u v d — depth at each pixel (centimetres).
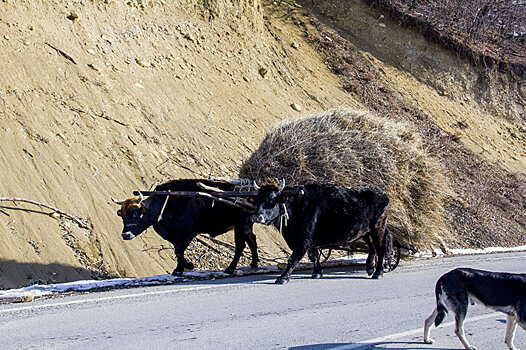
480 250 1502
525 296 545
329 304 733
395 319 670
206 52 1745
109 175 1161
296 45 2145
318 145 986
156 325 600
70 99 1256
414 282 939
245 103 1673
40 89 1227
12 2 1355
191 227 957
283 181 857
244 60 1842
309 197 909
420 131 2023
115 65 1437
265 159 982
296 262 901
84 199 1077
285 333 584
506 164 2239
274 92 1823
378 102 2092
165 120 1395
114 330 577
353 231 945
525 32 3058
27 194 1011
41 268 911
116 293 781
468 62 2608
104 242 1025
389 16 2545
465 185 1927
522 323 546
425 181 1069
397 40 2483
